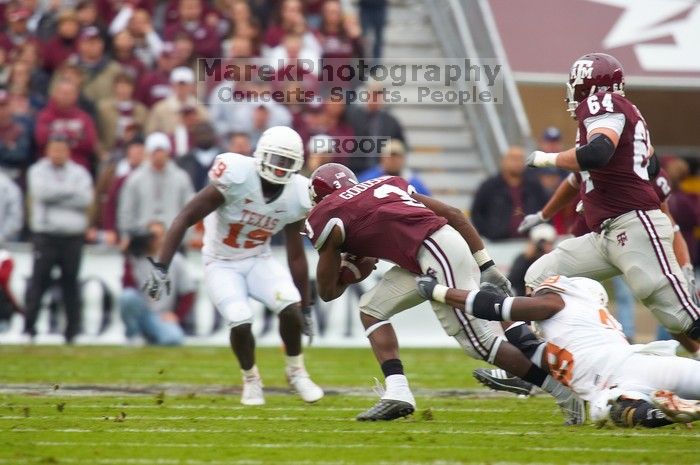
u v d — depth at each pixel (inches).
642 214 894.4
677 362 765.9
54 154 1567.4
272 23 1914.4
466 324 809.5
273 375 1270.9
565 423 827.4
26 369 1283.2
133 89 1803.6
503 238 1608.0
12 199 1646.2
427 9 2095.2
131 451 714.8
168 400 1008.9
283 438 769.6
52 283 1652.3
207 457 693.3
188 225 956.6
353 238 825.5
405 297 830.5
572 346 788.6
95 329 1669.5
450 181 1958.7
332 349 1624.0
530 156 868.0
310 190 876.0
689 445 729.6
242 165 949.8
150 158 1605.6
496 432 795.4
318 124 1712.6
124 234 1617.9
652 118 1971.0
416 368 1357.0
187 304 1653.5
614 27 1939.0
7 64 1918.1
